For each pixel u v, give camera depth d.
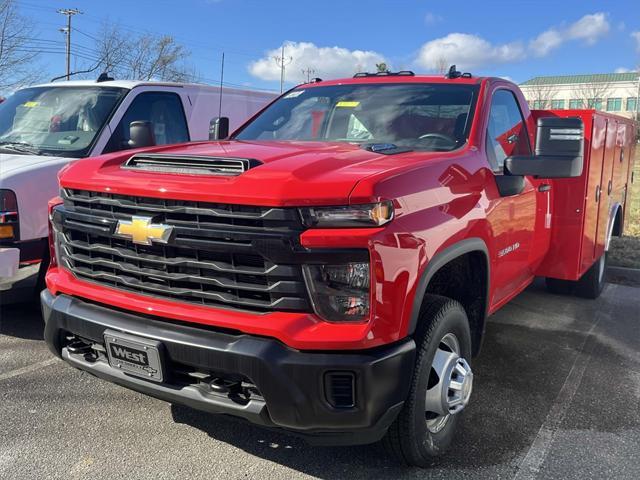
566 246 5.33
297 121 4.38
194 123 6.93
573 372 4.61
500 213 3.71
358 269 2.53
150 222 2.81
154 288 2.88
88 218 3.09
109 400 3.93
